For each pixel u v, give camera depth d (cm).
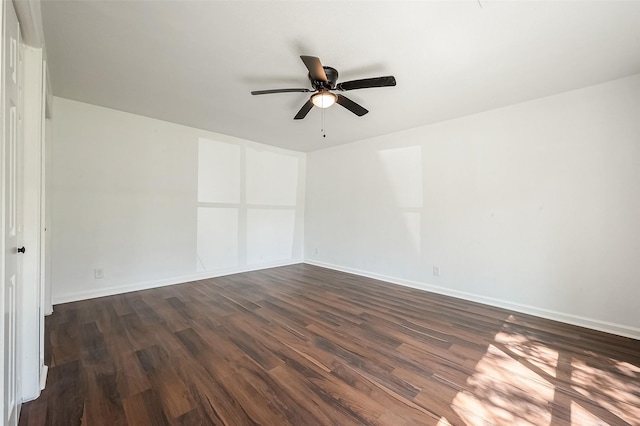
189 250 406
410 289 384
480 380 177
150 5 164
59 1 159
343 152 491
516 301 304
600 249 258
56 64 232
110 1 161
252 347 215
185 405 150
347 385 170
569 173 273
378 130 406
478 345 224
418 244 389
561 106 277
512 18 171
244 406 151
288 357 201
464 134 345
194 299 326
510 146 309
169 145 382
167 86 271
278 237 526
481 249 330
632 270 243
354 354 207
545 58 215
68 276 310
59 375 174
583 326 263
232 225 455
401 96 286
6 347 106
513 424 141
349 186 482
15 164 122
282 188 528
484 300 327
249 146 473
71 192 311
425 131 382
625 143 246
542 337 239
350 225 479
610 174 253
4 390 100
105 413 143
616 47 200
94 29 186
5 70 97
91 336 228
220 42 200
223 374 179
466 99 293
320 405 153
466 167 343
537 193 292
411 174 397
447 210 360
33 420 137
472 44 198
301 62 225
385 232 428
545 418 146
